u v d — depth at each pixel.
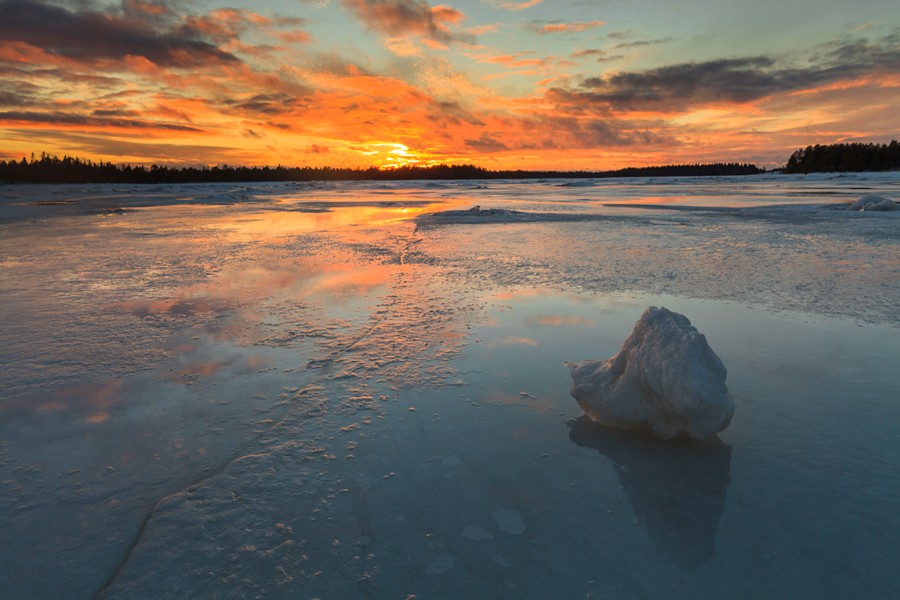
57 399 3.17
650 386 2.75
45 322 4.76
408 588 1.74
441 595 1.71
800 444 2.64
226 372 3.60
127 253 9.06
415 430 2.83
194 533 2.01
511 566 1.84
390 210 21.70
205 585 1.75
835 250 8.70
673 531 2.02
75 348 4.06
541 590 1.72
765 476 2.38
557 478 2.39
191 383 3.42
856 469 2.41
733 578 1.77
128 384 3.40
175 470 2.44
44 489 2.29
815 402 3.09
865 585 1.72
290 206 24.94
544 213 17.83
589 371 3.12
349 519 2.10
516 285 6.26
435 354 3.94
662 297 5.61
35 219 17.34
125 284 6.40
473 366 3.71
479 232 12.33
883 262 7.53
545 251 9.03
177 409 3.05
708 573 1.79
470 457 2.57
